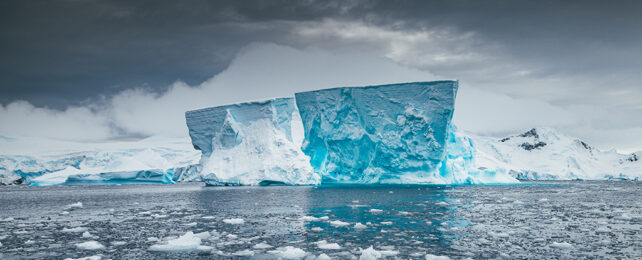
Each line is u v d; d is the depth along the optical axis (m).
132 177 73.19
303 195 34.12
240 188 47.28
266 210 23.45
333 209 23.50
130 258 12.50
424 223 18.20
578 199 30.25
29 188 65.94
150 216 21.67
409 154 50.06
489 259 12.06
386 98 51.12
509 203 26.61
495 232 16.02
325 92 55.03
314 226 17.62
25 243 14.68
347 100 53.81
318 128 56.41
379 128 51.22
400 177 51.75
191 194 38.97
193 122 58.03
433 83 49.12
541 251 12.93
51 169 106.19
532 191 39.97
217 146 54.44
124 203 29.92
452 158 56.38
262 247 13.73
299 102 58.59
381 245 13.88
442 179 52.44
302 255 12.41
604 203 26.94
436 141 49.31
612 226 17.34
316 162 59.91
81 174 73.25
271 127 52.06
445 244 13.95
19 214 23.45
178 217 21.08
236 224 18.34
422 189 41.72
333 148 55.94
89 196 39.72
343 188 43.84
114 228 17.81
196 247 13.68
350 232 16.14
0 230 17.61
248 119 53.59
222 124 55.16
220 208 25.02
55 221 20.30
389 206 24.88
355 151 54.47
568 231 16.22
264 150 50.91
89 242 14.17
